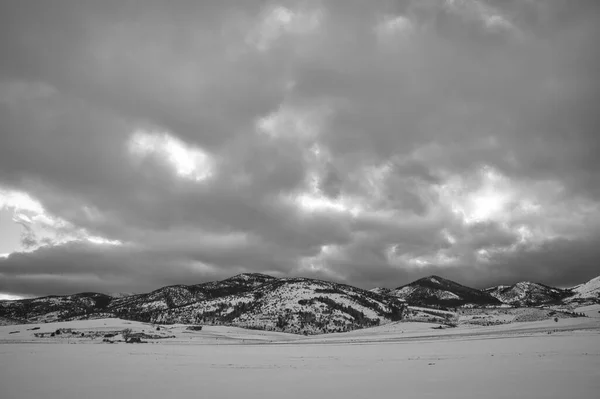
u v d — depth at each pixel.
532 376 47.75
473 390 40.50
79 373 61.53
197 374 58.91
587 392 38.38
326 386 46.16
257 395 41.75
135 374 59.47
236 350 122.69
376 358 83.25
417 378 49.91
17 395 44.19
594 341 102.38
